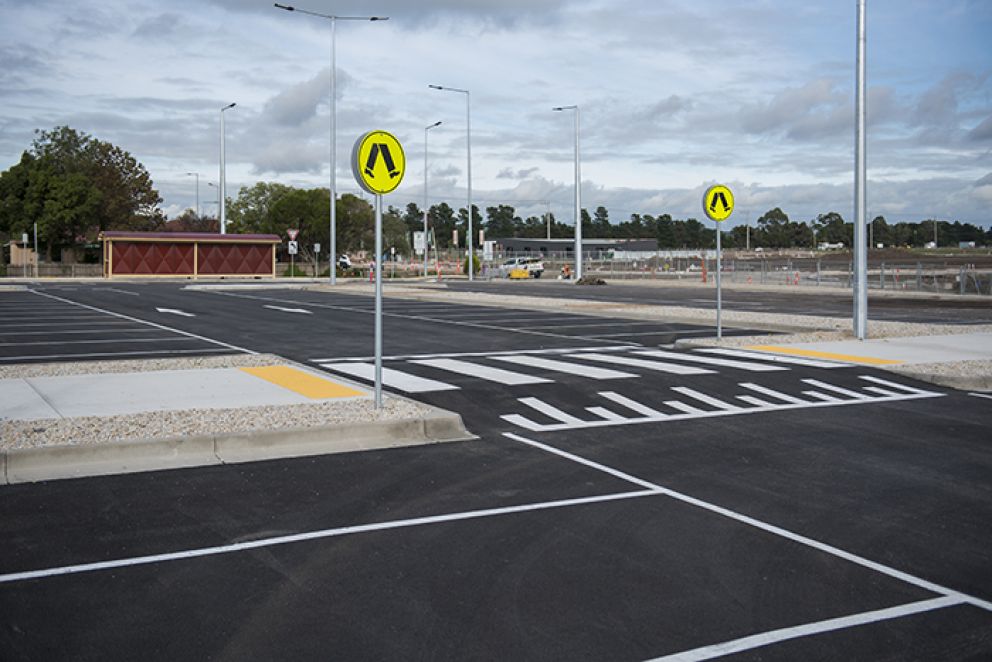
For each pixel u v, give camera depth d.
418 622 4.91
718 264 18.08
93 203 76.50
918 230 181.00
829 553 6.09
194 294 40.16
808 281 55.31
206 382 12.42
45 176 76.00
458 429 9.89
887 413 11.15
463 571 5.69
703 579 5.58
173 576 5.56
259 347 17.91
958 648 4.62
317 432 9.24
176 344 18.48
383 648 4.58
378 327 10.32
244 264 67.38
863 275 18.16
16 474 7.88
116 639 4.66
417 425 9.69
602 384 12.88
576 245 56.28
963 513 7.06
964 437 9.82
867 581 5.57
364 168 10.10
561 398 11.86
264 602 5.17
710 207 17.94
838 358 15.38
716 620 4.95
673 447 9.26
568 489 7.64
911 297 38.78
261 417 9.75
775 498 7.43
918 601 5.25
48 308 29.92
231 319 25.19
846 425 10.42
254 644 4.62
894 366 14.27
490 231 172.62
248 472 8.07
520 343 18.61
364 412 10.10
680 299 35.62
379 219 10.27
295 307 30.67
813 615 5.04
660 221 174.75
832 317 25.34
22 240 69.56
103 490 7.43
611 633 4.78
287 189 92.94
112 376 12.95
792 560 5.94
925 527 6.70
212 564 5.78
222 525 6.58
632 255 121.19
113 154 88.94
